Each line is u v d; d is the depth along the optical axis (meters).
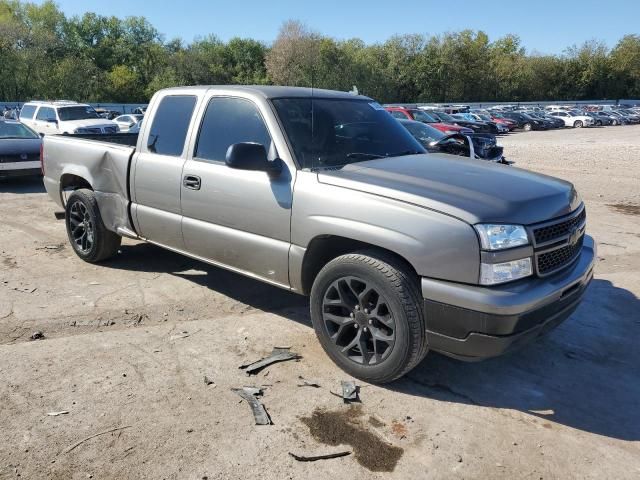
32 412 3.16
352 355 3.61
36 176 11.77
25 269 5.67
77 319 4.44
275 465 2.77
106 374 3.60
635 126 47.66
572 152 21.48
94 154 5.45
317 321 3.71
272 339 4.16
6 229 7.37
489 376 3.71
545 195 3.44
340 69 62.75
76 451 2.84
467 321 3.03
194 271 5.70
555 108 55.75
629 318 4.70
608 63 78.69
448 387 3.55
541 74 78.25
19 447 2.87
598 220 8.59
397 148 4.41
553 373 3.77
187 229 4.52
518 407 3.35
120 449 2.87
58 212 8.28
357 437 3.01
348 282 3.48
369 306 3.46
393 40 69.19
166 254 6.26
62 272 5.60
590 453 2.93
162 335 4.20
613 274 5.86
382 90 67.12
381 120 4.67
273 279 3.99
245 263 4.14
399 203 3.24
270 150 3.94
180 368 3.70
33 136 11.95
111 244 5.70
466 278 3.02
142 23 71.62
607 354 4.06
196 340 4.12
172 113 4.77
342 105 4.51
